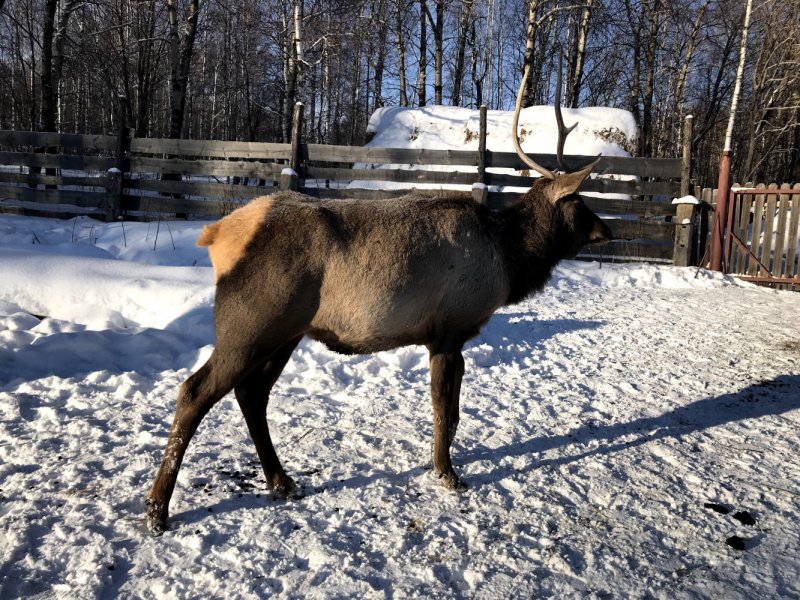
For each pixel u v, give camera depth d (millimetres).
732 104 14578
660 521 2902
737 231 10328
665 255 10664
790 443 3896
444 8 21734
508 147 12352
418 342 3354
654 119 31109
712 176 36125
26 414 3857
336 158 10508
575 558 2568
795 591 2316
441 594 2293
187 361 4969
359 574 2400
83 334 5062
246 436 3777
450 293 3234
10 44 29828
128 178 10930
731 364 5695
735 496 3162
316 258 2885
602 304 8141
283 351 3217
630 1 21359
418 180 10500
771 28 20094
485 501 3088
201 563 2451
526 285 3689
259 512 2877
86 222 10125
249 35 23219
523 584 2369
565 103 23500
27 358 4633
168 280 6246
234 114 27766
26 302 5781
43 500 2846
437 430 3270
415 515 2918
